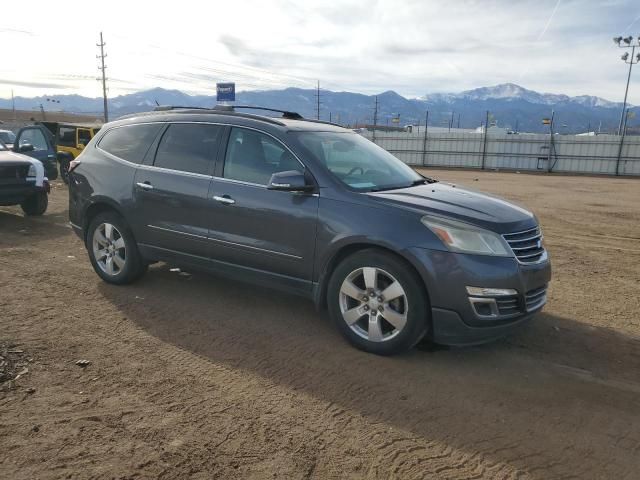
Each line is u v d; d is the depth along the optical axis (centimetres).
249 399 344
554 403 350
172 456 281
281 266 449
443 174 3425
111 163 559
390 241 389
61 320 467
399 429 315
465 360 411
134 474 266
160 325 465
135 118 571
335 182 427
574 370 400
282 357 408
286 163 451
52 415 316
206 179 487
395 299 398
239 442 297
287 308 514
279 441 299
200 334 448
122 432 302
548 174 3681
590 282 644
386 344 404
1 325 448
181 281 589
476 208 410
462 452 295
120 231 549
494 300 377
